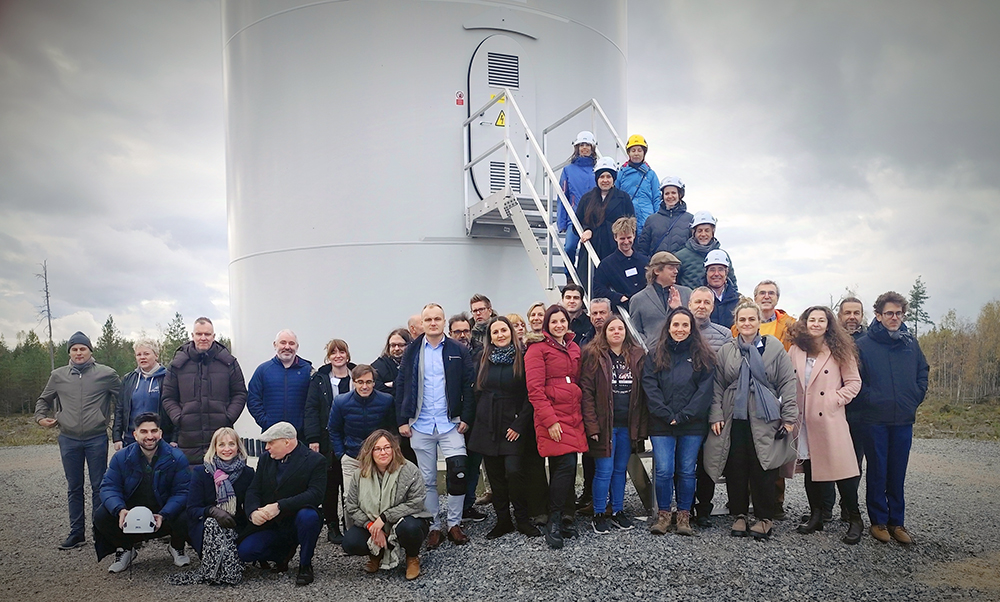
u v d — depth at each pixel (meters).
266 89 8.64
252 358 8.91
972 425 15.74
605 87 9.30
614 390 5.44
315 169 8.32
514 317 6.33
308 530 4.76
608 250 6.50
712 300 5.48
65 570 5.34
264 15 8.65
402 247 8.20
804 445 5.42
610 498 5.63
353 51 8.21
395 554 4.84
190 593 4.66
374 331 8.18
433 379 5.40
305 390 5.86
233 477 4.94
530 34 8.61
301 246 8.42
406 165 8.20
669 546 5.12
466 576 4.70
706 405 5.25
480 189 8.30
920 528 6.18
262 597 4.54
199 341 5.74
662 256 5.73
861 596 4.41
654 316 5.68
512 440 5.29
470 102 8.31
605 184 6.54
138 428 5.11
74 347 5.98
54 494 9.23
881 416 5.36
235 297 9.32
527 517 5.49
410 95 8.20
